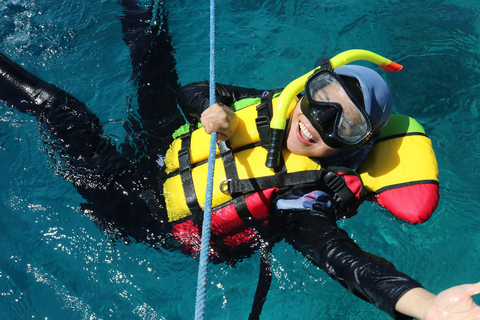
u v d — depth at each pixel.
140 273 2.92
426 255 2.84
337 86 2.29
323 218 2.32
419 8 4.29
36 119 3.44
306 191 2.48
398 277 1.88
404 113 3.54
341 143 2.34
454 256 2.82
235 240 2.70
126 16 4.25
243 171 2.54
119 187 2.97
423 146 2.70
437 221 2.92
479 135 3.32
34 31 4.32
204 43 4.17
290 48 4.11
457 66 3.78
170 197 2.73
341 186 2.48
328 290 2.80
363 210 2.96
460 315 1.53
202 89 3.11
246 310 2.80
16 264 3.04
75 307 2.86
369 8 4.34
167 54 3.81
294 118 2.45
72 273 2.97
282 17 4.37
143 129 3.29
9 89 3.34
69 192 3.21
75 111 3.30
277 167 2.49
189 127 3.08
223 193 2.56
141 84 3.56
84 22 4.34
